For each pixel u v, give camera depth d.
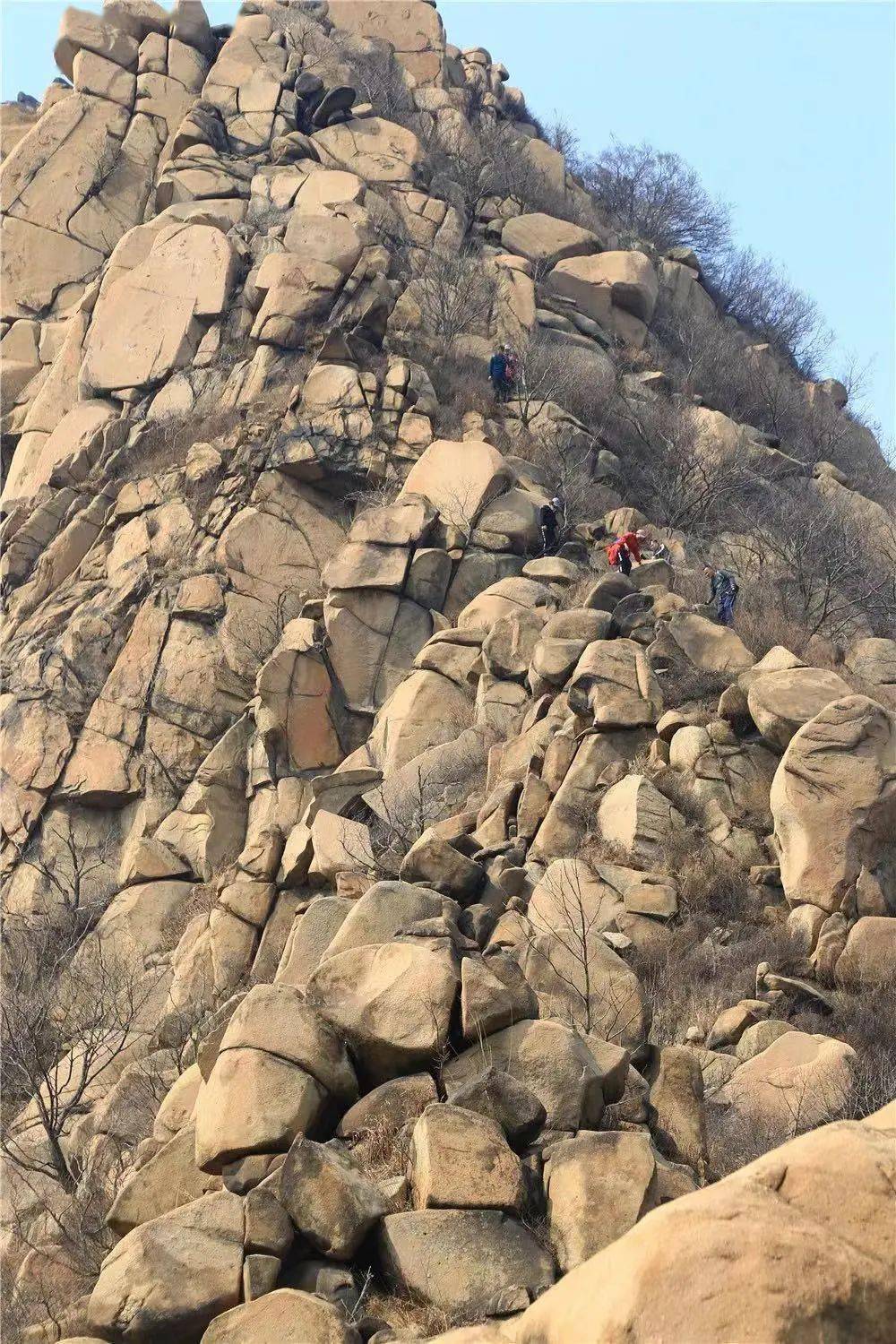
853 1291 6.66
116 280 40.47
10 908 28.62
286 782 26.89
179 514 33.03
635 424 38.34
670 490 36.03
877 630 32.25
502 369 36.56
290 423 33.41
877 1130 7.43
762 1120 13.94
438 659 26.77
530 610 25.91
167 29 48.78
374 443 32.97
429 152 47.62
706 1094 14.63
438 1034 11.48
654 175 57.41
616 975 13.80
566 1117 11.09
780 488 38.22
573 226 46.31
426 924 12.56
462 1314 9.62
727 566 33.66
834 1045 14.90
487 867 19.64
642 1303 6.75
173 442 35.41
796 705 19.80
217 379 37.25
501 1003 11.54
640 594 24.22
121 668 30.72
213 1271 10.06
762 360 48.03
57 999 24.31
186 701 30.11
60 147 45.75
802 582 32.34
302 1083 11.35
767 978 16.80
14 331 43.66
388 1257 10.00
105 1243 13.31
